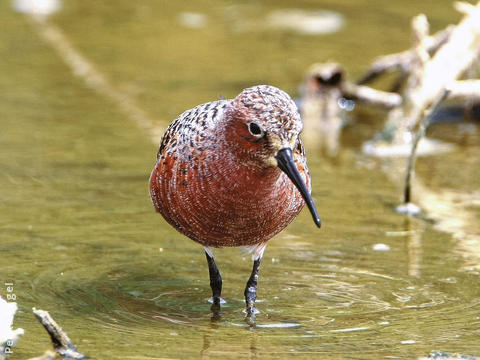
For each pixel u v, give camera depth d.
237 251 11.99
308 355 8.80
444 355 8.77
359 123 18.45
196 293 10.71
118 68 20.50
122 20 24.27
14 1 25.09
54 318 9.72
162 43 22.50
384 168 15.70
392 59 19.25
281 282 10.98
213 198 9.55
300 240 12.38
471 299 10.38
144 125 17.08
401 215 13.43
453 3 25.17
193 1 26.23
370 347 9.03
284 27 23.89
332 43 22.64
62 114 17.50
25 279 10.78
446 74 17.27
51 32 22.80
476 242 12.32
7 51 21.16
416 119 17.12
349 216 13.33
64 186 14.09
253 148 8.99
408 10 24.81
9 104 17.91
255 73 20.48
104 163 15.17
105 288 10.68
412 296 10.50
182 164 9.63
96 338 9.19
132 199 13.66
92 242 12.05
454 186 14.79
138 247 11.98
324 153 16.47
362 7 25.38
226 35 23.34
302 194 8.91
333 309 10.15
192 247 12.10
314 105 18.98
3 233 12.16
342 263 11.57
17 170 14.70
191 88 19.36
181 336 9.33
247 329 9.57
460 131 17.83
